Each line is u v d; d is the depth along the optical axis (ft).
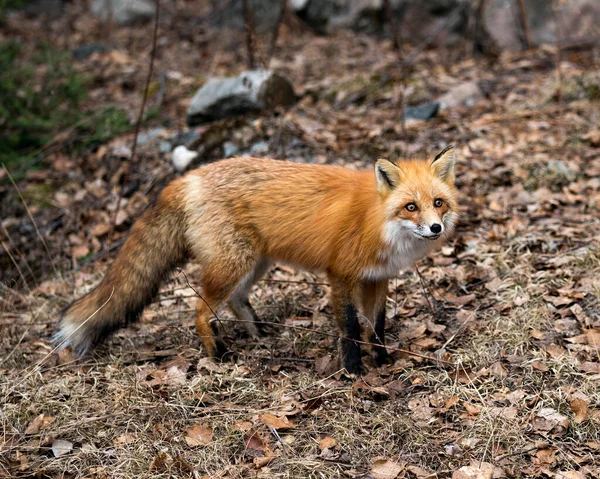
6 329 27.55
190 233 24.81
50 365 25.07
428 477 18.39
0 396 22.79
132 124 45.50
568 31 50.55
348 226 22.57
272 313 27.81
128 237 25.40
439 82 46.98
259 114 41.39
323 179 23.84
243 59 56.95
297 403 21.50
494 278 27.68
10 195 39.93
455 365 22.67
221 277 24.40
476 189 34.65
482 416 20.20
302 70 53.83
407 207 21.26
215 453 19.67
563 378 21.53
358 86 48.01
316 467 18.97
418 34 58.08
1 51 43.42
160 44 62.59
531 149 37.11
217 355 24.80
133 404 21.95
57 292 31.35
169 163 39.68
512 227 31.04
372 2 59.41
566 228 30.42
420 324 25.67
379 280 23.48
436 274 28.63
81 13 71.87
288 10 61.36
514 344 23.29
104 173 40.27
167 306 29.27
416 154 37.52
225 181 24.49
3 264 35.60
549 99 42.29
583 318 24.29
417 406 21.13
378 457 19.39
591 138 37.24
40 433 20.93
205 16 65.82
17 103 42.57
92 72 55.77
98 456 19.88
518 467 18.62
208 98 42.27
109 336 25.59
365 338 24.53
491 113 41.96
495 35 53.36
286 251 24.14
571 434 19.53
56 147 42.96
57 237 36.47
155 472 19.20
